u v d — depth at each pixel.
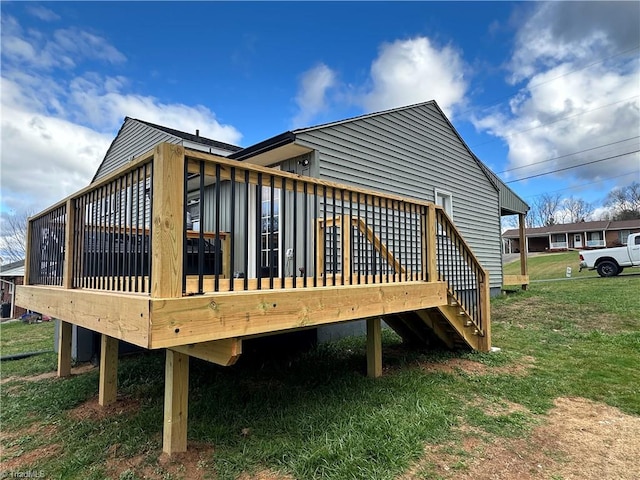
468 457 2.49
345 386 3.77
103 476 2.43
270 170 2.59
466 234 9.39
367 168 6.69
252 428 2.90
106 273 2.84
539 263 23.89
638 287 9.38
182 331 2.04
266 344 5.09
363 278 3.97
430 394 3.55
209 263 6.31
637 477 2.28
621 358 4.56
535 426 2.95
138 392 3.96
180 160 2.12
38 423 3.35
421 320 4.97
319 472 2.29
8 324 12.91
